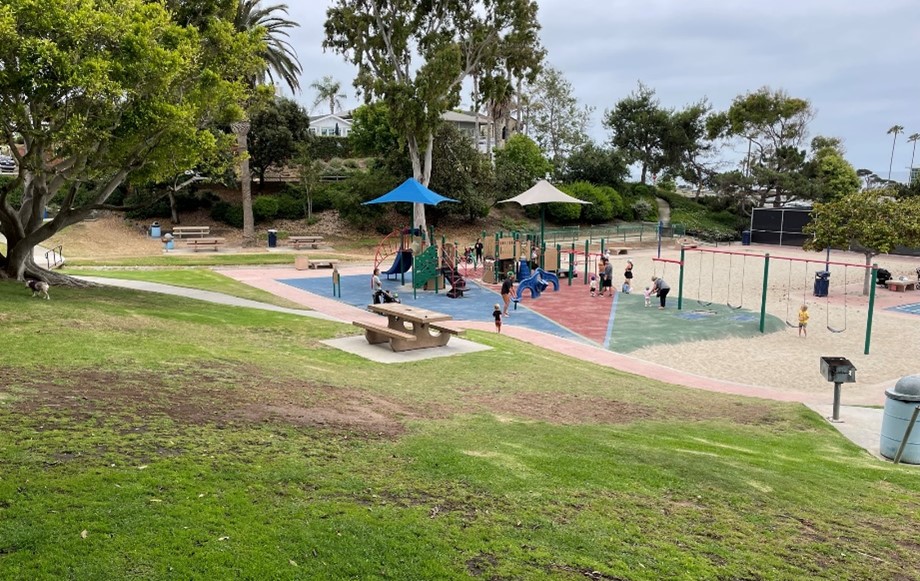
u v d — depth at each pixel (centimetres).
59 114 1688
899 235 3134
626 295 3197
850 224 3203
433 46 4338
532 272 3272
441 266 3198
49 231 2108
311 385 1160
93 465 642
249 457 712
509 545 566
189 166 2088
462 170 5612
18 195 4512
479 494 682
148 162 1991
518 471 768
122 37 1650
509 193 6419
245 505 588
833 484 873
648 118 8112
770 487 814
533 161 6862
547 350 2003
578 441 941
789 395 1641
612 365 1895
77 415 795
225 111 2225
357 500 633
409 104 4228
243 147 4659
